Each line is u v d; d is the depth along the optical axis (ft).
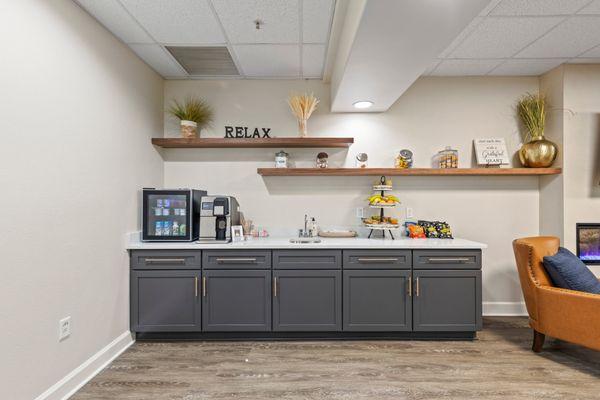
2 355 4.85
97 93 7.07
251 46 8.32
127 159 8.32
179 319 8.44
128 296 8.38
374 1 4.95
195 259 8.45
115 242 7.79
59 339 5.96
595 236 9.55
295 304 8.48
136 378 6.75
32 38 5.37
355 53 6.55
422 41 6.13
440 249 8.45
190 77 10.34
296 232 10.53
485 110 10.55
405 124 10.62
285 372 6.99
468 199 10.55
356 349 8.08
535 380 6.65
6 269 4.91
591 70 9.55
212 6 6.61
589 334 6.75
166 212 8.80
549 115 10.11
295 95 10.33
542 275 7.79
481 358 7.59
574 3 6.59
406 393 6.23
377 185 10.07
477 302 8.41
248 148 10.61
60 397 5.93
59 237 5.96
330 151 10.57
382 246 8.42
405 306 8.45
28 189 5.30
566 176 9.60
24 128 5.23
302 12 6.83
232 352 7.93
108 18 6.98
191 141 9.71
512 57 9.14
